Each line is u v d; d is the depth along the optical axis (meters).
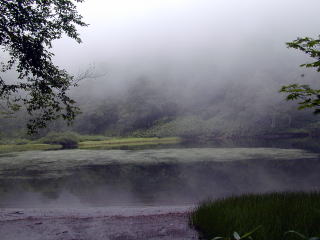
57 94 9.82
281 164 30.83
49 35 9.41
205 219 6.32
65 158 41.84
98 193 19.09
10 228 7.07
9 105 9.70
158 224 6.99
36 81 9.30
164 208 11.37
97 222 7.54
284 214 5.79
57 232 6.64
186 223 6.92
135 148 62.31
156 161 36.56
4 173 28.50
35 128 9.95
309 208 5.97
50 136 83.19
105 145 79.50
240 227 5.10
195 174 26.33
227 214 5.99
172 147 62.59
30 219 8.16
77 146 77.19
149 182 23.08
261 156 38.31
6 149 65.19
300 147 51.78
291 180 22.11
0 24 8.23
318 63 5.46
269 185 20.42
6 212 10.36
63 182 23.50
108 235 6.28
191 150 51.16
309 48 5.45
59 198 17.64
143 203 15.76
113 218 8.05
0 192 19.58
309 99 5.48
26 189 20.61
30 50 8.62
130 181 23.70
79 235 6.36
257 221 5.37
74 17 9.61
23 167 32.84
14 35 8.54
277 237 4.72
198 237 5.80
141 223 7.22
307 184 20.44
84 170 30.14
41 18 9.01
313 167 28.31
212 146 62.12
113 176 26.33
